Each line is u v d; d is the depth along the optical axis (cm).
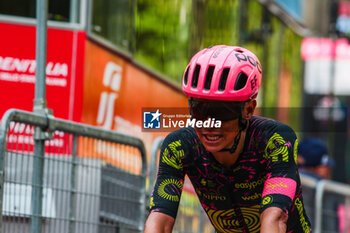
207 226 1245
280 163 511
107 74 1234
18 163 770
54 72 1176
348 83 2566
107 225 934
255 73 505
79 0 1177
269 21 1855
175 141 532
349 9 2633
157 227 510
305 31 2402
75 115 1177
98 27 1218
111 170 939
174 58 1341
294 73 2233
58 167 835
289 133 524
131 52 1288
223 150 515
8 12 1183
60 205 841
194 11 1332
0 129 707
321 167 1458
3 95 1176
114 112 1246
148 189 1073
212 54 499
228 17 1488
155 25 1320
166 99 1339
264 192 506
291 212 540
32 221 783
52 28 1174
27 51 1184
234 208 557
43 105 817
